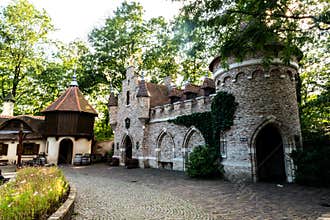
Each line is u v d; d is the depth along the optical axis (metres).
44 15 35.00
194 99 20.39
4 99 34.12
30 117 32.25
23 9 33.00
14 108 37.38
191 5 9.54
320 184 12.79
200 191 11.88
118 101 30.45
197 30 10.17
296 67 15.85
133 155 26.05
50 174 10.55
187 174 17.38
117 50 33.69
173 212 8.29
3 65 33.78
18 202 5.65
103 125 41.44
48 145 28.95
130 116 27.39
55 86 36.25
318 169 12.71
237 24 9.80
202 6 9.42
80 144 30.12
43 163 25.41
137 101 26.20
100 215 7.88
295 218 7.47
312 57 21.53
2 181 13.04
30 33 33.97
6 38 32.72
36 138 30.03
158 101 26.89
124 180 15.97
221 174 15.92
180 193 11.47
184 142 20.81
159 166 23.48
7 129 31.23
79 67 36.38
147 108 25.28
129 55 34.25
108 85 36.75
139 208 8.80
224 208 8.74
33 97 37.69
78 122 30.00
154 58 32.84
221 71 16.77
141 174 19.11
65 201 7.87
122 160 27.42
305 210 8.31
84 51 37.25
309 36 10.03
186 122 20.56
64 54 37.00
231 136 15.62
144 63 33.78
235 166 15.05
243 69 15.61
